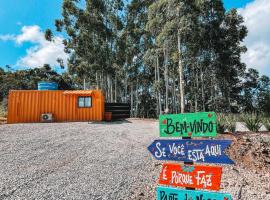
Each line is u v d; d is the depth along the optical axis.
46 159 7.07
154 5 23.28
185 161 3.00
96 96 17.92
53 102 17.62
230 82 32.34
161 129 3.23
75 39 32.00
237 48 30.70
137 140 9.66
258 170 6.00
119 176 5.65
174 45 23.48
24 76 49.47
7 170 6.09
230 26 29.80
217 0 27.28
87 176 5.66
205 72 31.70
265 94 34.97
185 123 3.06
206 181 2.81
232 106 37.31
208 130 2.89
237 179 5.42
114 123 16.52
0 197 4.56
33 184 5.18
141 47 33.84
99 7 32.41
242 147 7.13
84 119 17.70
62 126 14.30
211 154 2.84
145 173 5.85
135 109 39.19
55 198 4.52
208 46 28.53
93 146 8.69
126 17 34.28
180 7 21.03
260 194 4.72
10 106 17.23
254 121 10.00
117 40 33.69
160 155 3.17
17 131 12.03
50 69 52.09
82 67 32.22
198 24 24.05
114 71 33.81
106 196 4.61
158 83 29.33
